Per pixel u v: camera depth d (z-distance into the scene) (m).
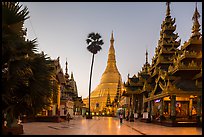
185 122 33.25
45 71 16.56
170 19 48.81
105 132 22.47
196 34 36.34
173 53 46.72
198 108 32.66
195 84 34.69
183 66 33.53
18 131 18.27
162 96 36.50
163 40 47.72
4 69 14.55
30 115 16.69
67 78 82.31
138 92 55.94
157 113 44.47
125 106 75.62
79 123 40.94
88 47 71.81
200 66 33.16
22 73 14.82
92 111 141.50
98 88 150.88
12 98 15.57
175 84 35.03
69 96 79.12
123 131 24.31
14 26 14.84
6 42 13.98
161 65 46.56
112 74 148.88
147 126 33.47
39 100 16.27
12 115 16.50
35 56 16.36
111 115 123.12
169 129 27.06
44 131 22.47
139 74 59.06
